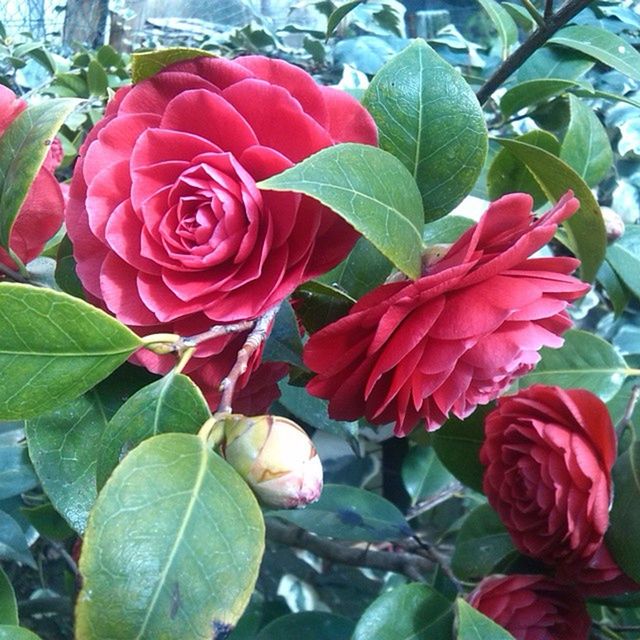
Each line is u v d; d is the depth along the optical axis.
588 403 0.37
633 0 0.75
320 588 0.77
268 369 0.33
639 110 0.66
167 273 0.27
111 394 0.31
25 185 0.31
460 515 0.76
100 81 0.67
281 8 0.86
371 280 0.34
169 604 0.22
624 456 0.40
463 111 0.34
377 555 0.57
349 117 0.30
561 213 0.27
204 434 0.25
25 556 0.46
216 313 0.27
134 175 0.28
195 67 0.28
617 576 0.38
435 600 0.39
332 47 0.73
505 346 0.28
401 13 0.77
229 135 0.28
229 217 0.27
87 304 0.25
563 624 0.38
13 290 0.24
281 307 0.32
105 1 0.86
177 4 0.87
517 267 0.29
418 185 0.34
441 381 0.28
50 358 0.26
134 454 0.23
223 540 0.23
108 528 0.22
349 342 0.29
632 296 0.57
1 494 0.47
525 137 0.46
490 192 0.45
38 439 0.29
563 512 0.36
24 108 0.34
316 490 0.26
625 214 0.65
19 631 0.26
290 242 0.27
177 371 0.26
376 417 0.31
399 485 0.79
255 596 0.64
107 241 0.27
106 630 0.21
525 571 0.42
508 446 0.38
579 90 0.57
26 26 0.91
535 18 0.44
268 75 0.29
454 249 0.29
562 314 0.32
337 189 0.26
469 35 0.83
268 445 0.25
